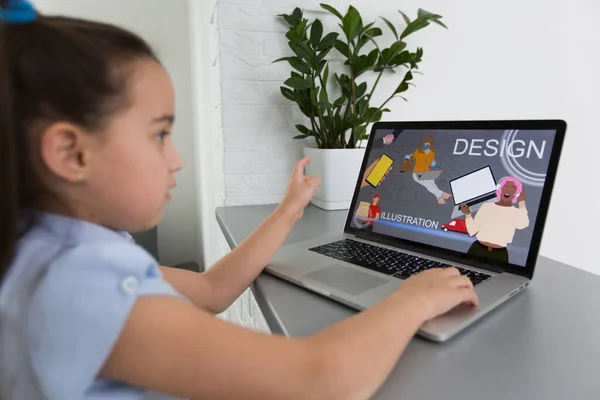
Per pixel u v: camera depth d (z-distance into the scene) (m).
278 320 0.52
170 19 2.07
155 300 0.35
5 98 0.35
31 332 0.33
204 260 2.02
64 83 0.36
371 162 0.91
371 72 1.34
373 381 0.37
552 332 0.49
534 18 1.48
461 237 0.73
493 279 0.63
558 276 0.69
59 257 0.36
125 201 0.40
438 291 0.49
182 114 2.16
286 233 0.71
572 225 1.72
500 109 1.51
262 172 1.28
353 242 0.83
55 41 0.37
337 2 1.27
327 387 0.35
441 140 0.81
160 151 0.43
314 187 0.77
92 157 0.38
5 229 0.36
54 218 0.39
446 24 1.39
